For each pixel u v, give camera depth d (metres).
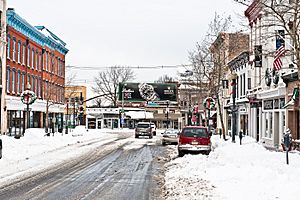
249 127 41.75
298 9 21.11
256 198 10.79
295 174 14.12
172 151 31.69
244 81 43.53
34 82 54.50
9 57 45.28
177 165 20.61
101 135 61.03
